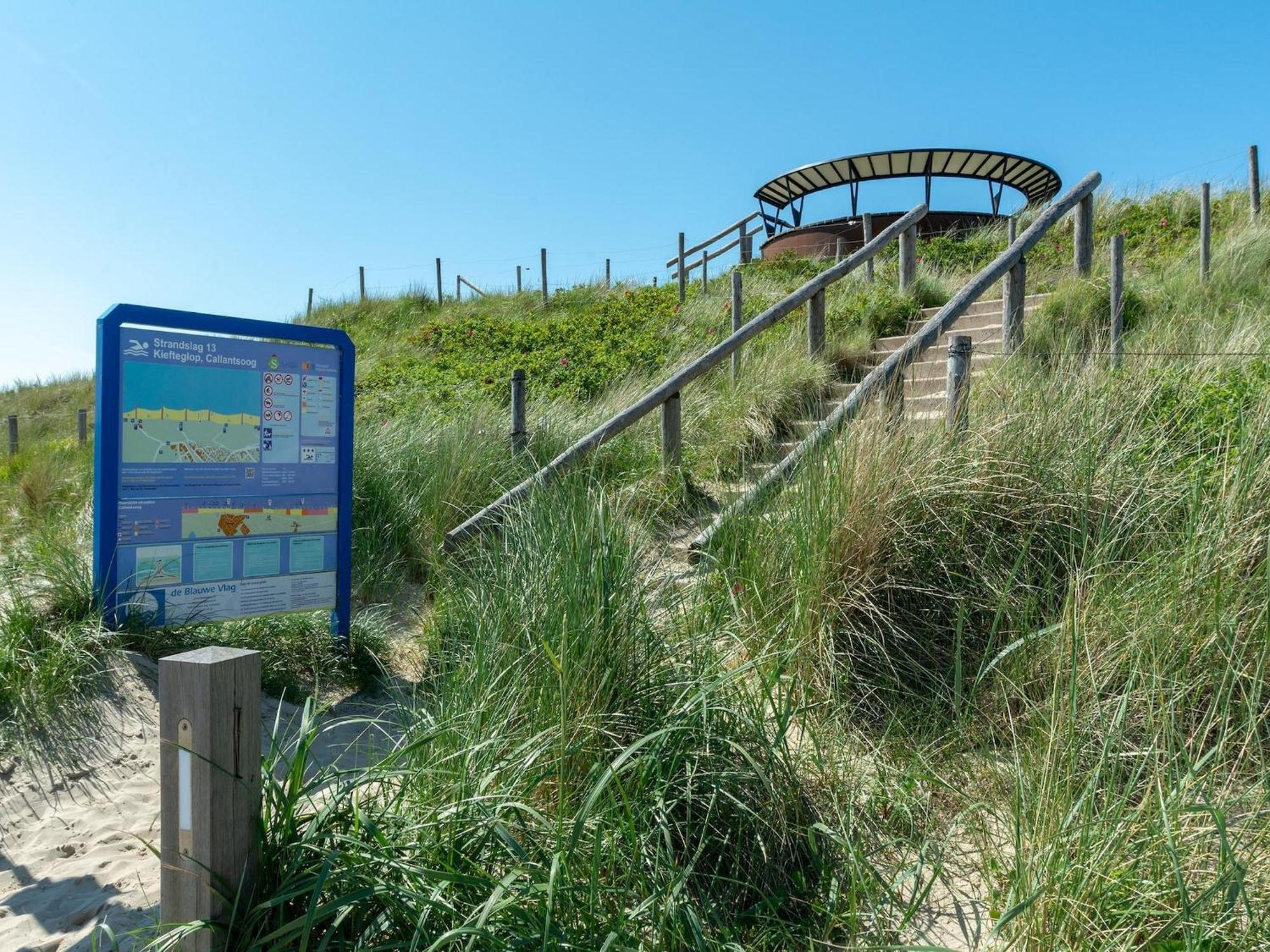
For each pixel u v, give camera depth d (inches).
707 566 178.9
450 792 102.5
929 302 424.8
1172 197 569.3
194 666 77.7
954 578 155.2
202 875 78.4
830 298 475.8
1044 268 473.7
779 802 110.5
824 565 151.3
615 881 97.0
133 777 139.6
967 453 171.8
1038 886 90.3
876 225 762.8
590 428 317.1
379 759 141.6
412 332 682.8
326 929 85.1
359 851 88.3
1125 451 166.2
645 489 258.2
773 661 138.6
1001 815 112.1
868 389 223.6
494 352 550.0
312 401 191.3
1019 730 125.4
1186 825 92.4
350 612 198.7
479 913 85.1
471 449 281.1
